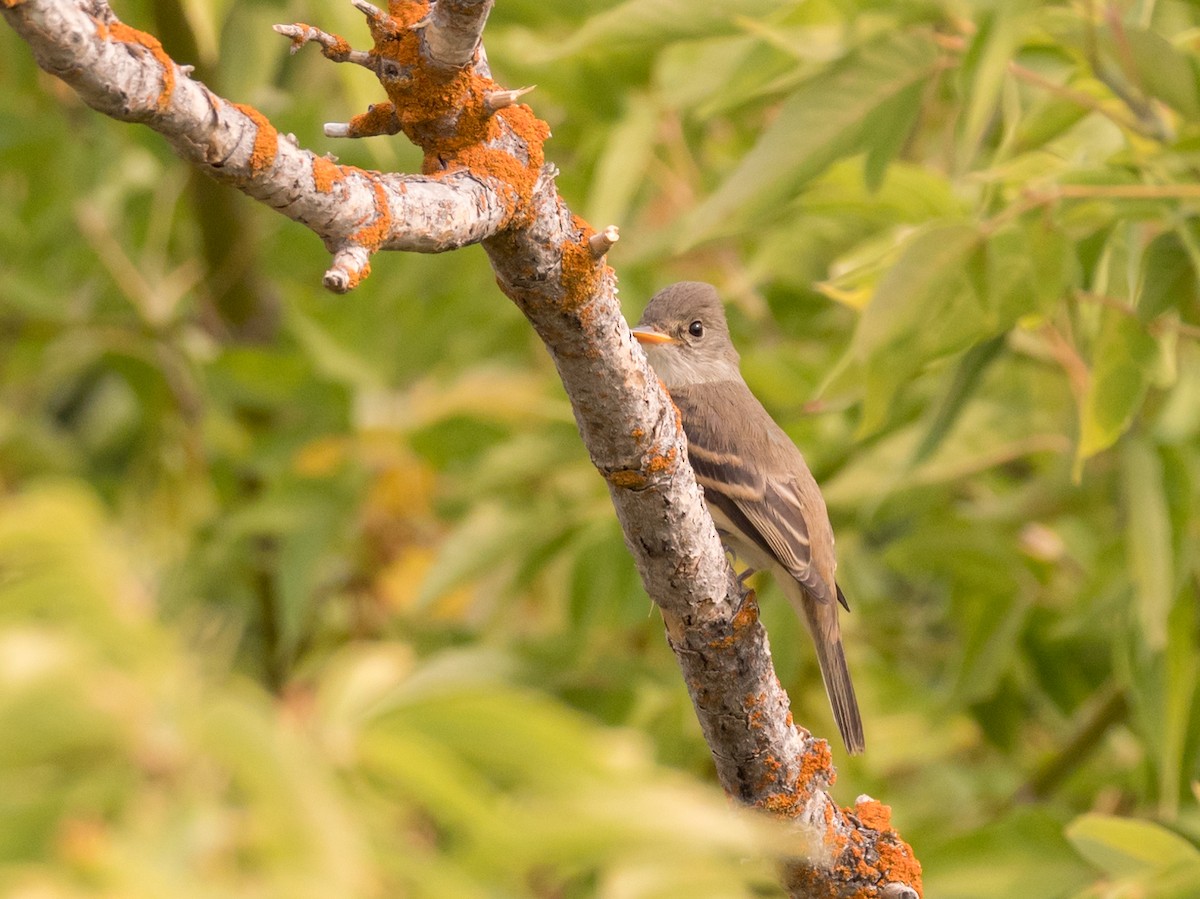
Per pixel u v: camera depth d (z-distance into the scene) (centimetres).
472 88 477
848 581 1152
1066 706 1109
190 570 1073
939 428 845
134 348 1141
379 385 1076
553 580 1198
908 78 771
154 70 382
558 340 523
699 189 1120
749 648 603
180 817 298
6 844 290
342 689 361
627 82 1035
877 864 631
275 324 1234
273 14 1071
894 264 709
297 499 1035
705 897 325
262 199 414
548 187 496
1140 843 677
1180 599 862
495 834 316
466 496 1046
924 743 1135
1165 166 752
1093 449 774
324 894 288
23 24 357
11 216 1141
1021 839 814
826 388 787
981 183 838
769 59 841
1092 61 727
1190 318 842
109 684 313
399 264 1109
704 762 1027
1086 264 792
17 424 1200
